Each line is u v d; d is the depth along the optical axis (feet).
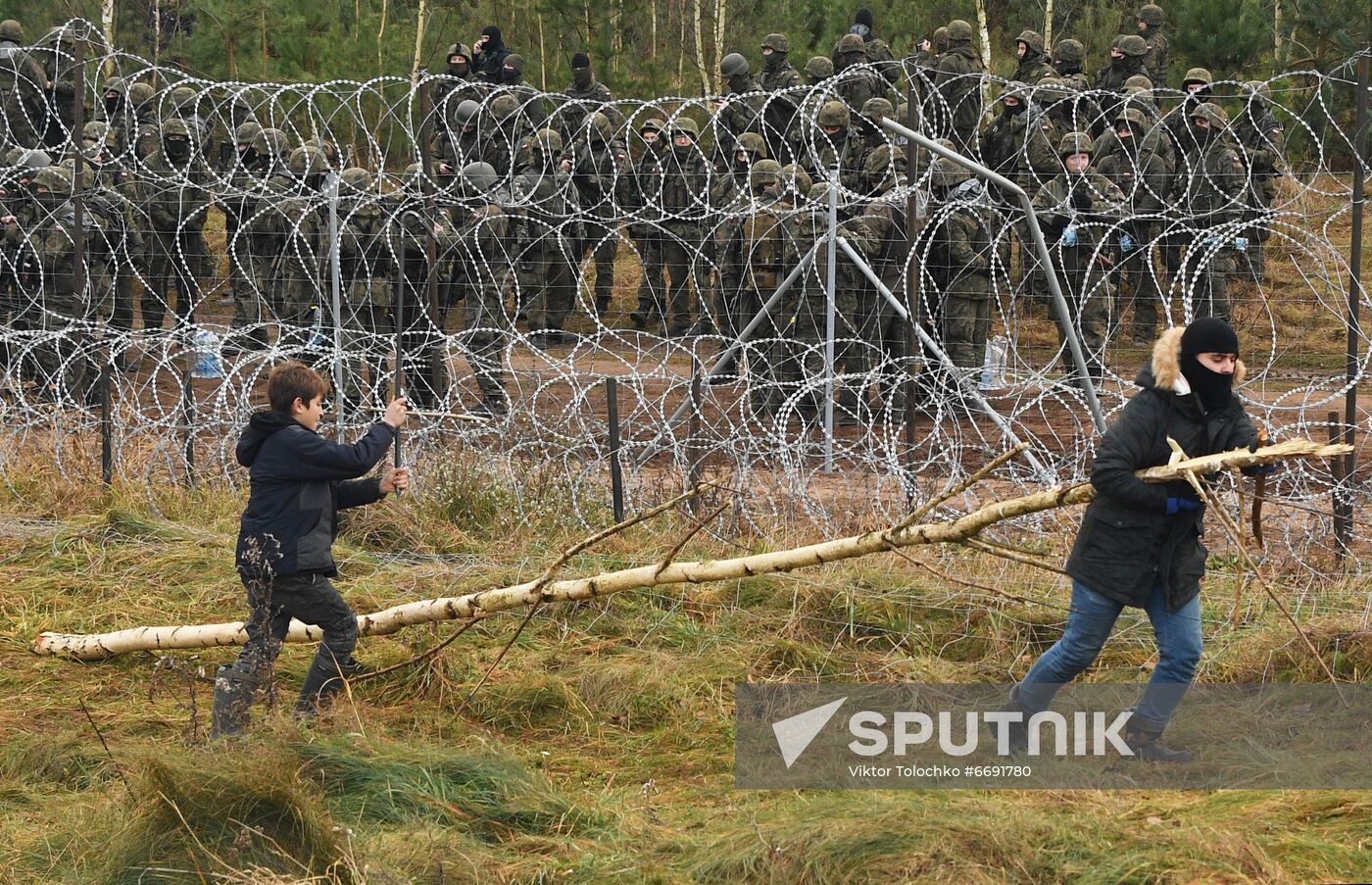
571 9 187.21
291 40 178.60
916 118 87.15
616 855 43.50
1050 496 47.93
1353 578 69.41
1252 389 105.70
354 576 75.00
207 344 96.32
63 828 46.37
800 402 104.22
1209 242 83.10
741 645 64.59
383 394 100.32
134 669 63.16
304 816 42.63
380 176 90.43
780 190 103.30
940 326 103.96
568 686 60.13
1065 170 104.94
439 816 46.19
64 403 95.50
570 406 87.97
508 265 106.52
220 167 123.13
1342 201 135.64
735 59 134.82
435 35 199.00
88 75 151.12
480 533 81.10
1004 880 39.06
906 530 47.11
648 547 75.56
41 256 112.88
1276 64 158.10
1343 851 40.75
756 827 42.39
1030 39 126.11
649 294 140.56
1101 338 105.40
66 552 78.28
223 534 81.00
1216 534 76.84
